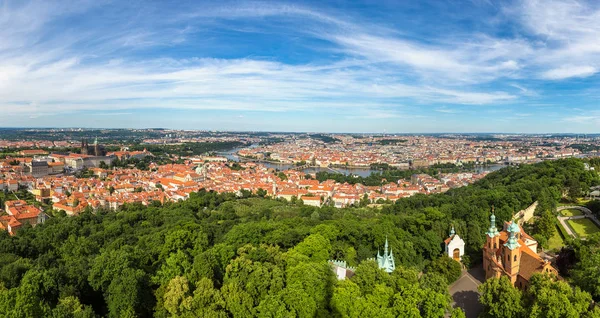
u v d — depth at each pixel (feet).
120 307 419.54
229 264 469.98
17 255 610.24
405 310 391.86
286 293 390.83
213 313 382.22
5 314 371.35
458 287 547.49
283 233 618.03
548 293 385.09
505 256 508.94
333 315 386.93
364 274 443.32
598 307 385.50
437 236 643.45
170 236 572.10
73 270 467.11
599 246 523.70
